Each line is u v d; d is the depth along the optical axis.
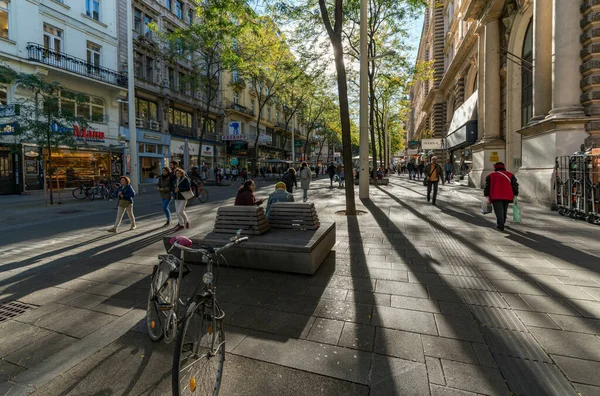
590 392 2.05
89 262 5.05
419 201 11.90
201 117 34.47
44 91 13.55
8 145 17.34
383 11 17.72
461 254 5.11
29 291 3.89
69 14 20.05
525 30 13.79
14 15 17.22
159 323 2.64
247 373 2.29
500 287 3.77
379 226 7.41
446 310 3.21
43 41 18.64
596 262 4.61
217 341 2.17
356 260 4.86
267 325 2.97
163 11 28.08
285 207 5.11
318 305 3.37
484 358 2.42
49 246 6.12
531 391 2.07
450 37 28.80
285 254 4.21
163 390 2.15
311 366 2.36
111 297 3.70
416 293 3.63
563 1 9.30
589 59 9.03
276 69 27.44
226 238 4.53
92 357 2.53
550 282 3.89
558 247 5.41
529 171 10.77
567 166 8.58
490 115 15.98
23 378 2.29
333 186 21.31
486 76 16.05
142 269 4.69
